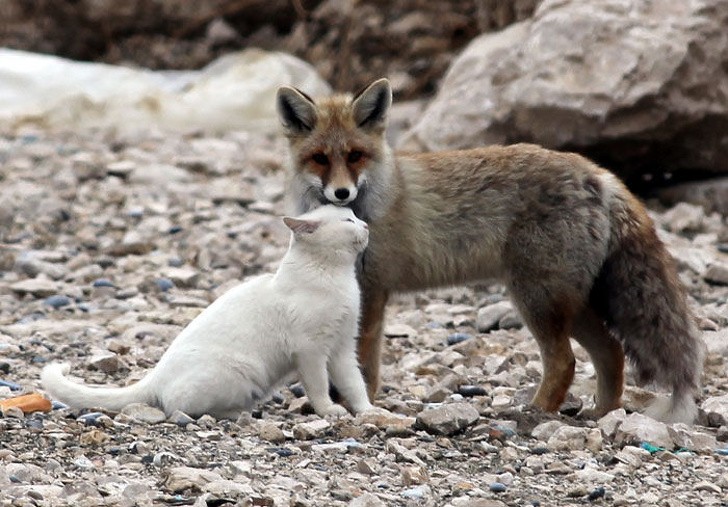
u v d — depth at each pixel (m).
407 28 28.20
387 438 9.93
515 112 19.61
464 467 9.34
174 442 9.41
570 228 11.30
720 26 19.23
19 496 7.97
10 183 20.70
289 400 11.55
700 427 10.89
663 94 18.78
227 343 10.19
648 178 20.41
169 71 29.81
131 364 12.54
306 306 10.27
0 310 15.20
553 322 11.36
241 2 30.03
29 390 11.24
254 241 17.97
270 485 8.45
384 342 14.02
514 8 23.81
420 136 20.52
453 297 15.93
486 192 11.66
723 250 17.73
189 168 22.05
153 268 17.06
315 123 12.16
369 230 11.77
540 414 10.73
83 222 19.11
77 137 24.03
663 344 11.11
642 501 8.57
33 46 30.14
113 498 8.01
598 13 19.66
